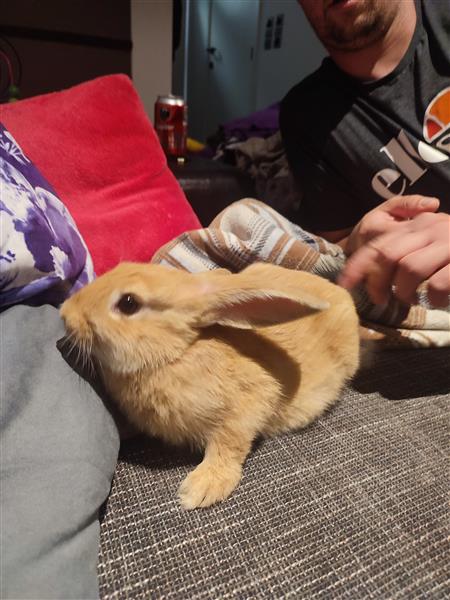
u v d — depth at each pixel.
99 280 0.70
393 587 0.55
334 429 0.81
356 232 1.11
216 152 2.48
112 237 1.11
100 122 1.20
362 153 1.42
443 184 1.33
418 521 0.63
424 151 1.32
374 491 0.68
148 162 1.25
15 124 1.10
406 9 1.33
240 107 4.91
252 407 0.70
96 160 1.17
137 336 0.66
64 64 2.22
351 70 1.46
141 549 0.57
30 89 2.21
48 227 0.72
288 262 1.04
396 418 0.85
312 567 0.56
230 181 1.69
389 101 1.38
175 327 0.67
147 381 0.67
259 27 4.34
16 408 0.56
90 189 1.16
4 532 0.48
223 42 4.99
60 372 0.63
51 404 0.59
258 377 0.71
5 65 2.13
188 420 0.68
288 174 1.81
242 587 0.53
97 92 1.24
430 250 0.86
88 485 0.56
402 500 0.67
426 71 1.34
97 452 0.59
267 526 0.61
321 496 0.67
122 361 0.66
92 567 0.52
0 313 0.65
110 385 0.70
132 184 1.21
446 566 0.57
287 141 1.64
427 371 1.01
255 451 0.76
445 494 0.68
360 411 0.87
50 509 0.51
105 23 2.22
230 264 1.07
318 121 1.52
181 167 1.69
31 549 0.47
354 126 1.44
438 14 1.38
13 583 0.45
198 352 0.68
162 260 1.04
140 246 1.14
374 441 0.79
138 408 0.70
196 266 1.04
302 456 0.75
